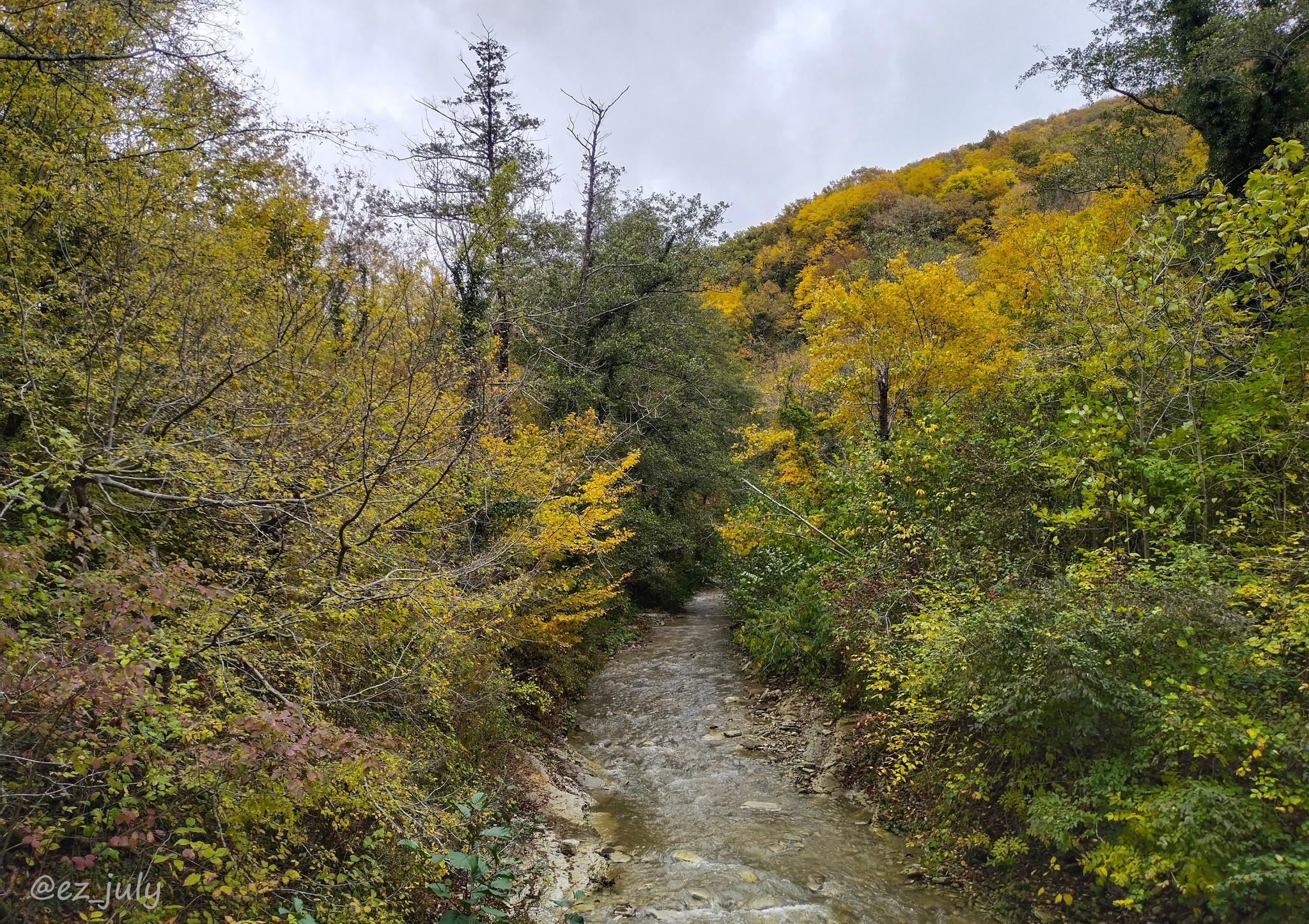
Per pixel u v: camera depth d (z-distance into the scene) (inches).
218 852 112.6
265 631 153.3
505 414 288.8
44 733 110.6
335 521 164.1
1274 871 125.8
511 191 410.6
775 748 307.6
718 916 179.9
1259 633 158.9
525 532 259.4
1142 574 183.9
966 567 256.1
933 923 174.7
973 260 744.3
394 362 174.4
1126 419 228.7
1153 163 507.2
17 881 104.7
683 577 724.0
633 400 589.9
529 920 171.3
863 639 275.7
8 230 156.4
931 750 221.6
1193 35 440.1
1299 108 398.3
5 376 155.9
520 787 236.2
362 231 273.4
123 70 215.5
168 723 115.6
